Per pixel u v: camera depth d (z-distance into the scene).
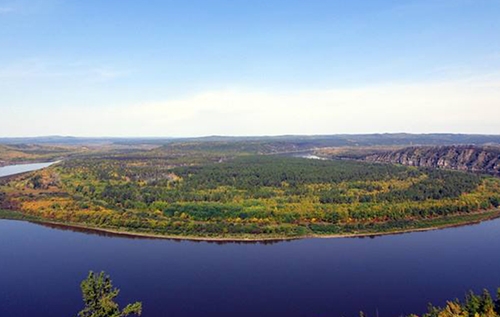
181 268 126.94
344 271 122.81
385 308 100.50
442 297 105.00
